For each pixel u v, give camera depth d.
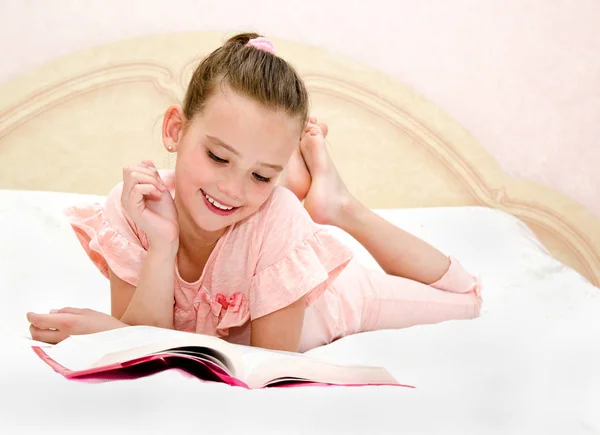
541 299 1.55
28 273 1.51
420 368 1.01
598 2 2.33
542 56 2.36
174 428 0.69
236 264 1.22
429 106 2.32
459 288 1.54
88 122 2.19
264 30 2.30
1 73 2.19
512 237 2.02
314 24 2.31
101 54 2.18
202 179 1.07
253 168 1.06
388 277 1.50
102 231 1.21
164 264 1.13
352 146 2.31
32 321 1.06
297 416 0.74
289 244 1.19
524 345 1.10
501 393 0.89
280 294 1.17
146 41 2.21
